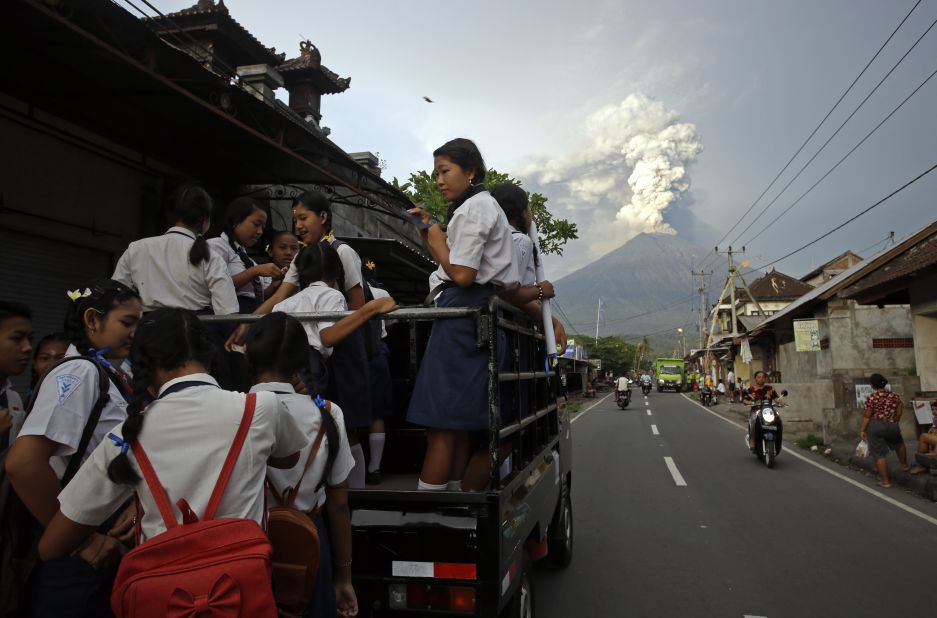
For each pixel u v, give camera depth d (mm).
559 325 4422
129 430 1789
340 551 2391
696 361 62500
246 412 1881
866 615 4309
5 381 2852
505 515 2629
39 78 5750
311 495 2260
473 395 2680
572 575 5285
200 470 1802
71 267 6809
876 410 9086
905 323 17078
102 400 2266
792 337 25031
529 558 3469
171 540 1660
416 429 3812
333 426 2311
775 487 8977
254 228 4281
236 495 1832
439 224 2936
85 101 6273
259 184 9102
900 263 13406
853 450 11828
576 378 6562
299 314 2773
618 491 8797
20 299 6250
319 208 3350
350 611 2385
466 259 2723
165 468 1788
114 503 1887
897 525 6789
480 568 2473
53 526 1863
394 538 2539
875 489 8820
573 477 9961
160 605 1606
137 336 1938
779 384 18781
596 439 15336
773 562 5520
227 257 4055
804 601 4578
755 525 6824
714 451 12836
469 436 3006
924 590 4773
